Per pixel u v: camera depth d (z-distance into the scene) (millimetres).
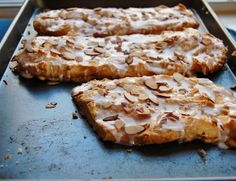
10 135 332
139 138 320
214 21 489
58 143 325
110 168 304
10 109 361
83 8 535
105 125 324
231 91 394
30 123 346
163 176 299
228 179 266
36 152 316
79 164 306
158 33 480
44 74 396
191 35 446
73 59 404
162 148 323
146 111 335
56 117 354
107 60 406
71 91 385
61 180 260
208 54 431
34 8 532
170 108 345
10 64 419
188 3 558
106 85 368
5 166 302
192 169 306
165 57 417
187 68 410
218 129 328
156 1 551
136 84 372
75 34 463
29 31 480
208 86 377
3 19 583
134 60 407
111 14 496
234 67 424
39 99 376
